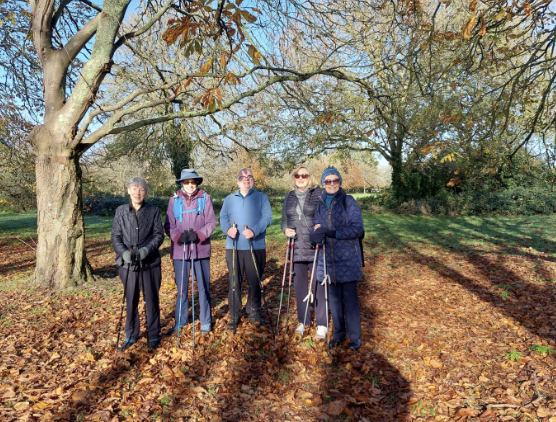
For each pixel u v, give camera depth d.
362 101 10.29
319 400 3.03
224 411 2.89
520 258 8.65
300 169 4.39
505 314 5.11
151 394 3.09
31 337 4.25
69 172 6.32
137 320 4.06
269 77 7.88
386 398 3.10
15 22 8.06
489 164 7.18
